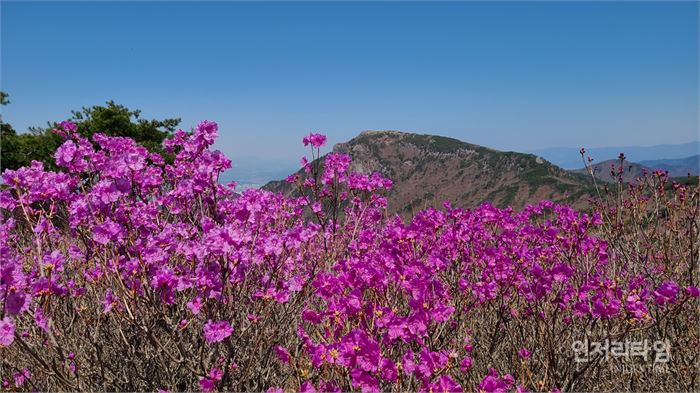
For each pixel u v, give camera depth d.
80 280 3.35
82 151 3.35
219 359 3.06
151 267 2.80
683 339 3.65
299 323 3.47
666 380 3.60
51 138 22.30
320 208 4.70
